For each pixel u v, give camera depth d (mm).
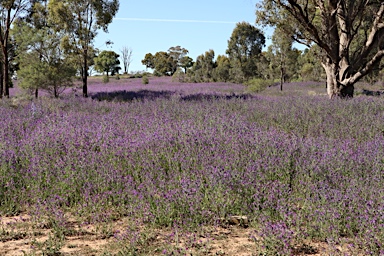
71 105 17984
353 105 13562
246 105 15180
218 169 6062
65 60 25516
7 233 4672
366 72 16938
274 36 36562
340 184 5898
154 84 52875
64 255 4043
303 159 6914
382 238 4215
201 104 16000
